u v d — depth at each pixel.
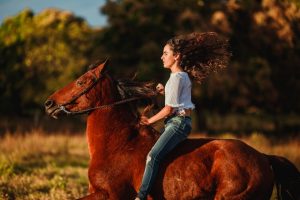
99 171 5.88
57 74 36.47
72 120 30.00
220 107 29.39
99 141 6.09
